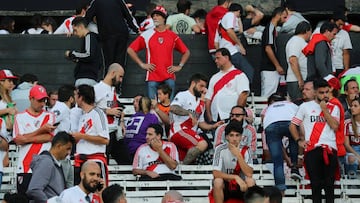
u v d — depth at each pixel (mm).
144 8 60781
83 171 36125
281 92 49719
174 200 37438
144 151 44281
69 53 48125
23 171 40375
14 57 53344
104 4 50688
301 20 53000
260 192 37438
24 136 40406
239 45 50844
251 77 50688
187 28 54375
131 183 44031
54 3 60812
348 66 52688
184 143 45594
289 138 44375
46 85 53219
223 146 41812
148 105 45438
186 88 52906
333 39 51781
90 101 40938
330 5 60406
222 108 47438
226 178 41375
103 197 36000
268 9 61438
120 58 50938
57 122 42469
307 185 44344
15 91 47688
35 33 55281
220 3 52125
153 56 49469
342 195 44375
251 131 45031
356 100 45562
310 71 48688
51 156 37281
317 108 43219
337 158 43062
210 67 53000
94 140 40781
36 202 36844
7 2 60750
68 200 35906
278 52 52406
